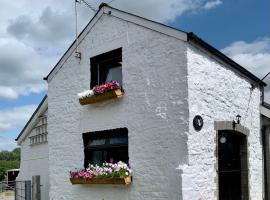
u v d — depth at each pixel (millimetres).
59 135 10977
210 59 8875
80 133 10352
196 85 8359
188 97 8109
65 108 10891
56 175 10906
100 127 9797
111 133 9648
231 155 9602
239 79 9891
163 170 8289
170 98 8383
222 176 9180
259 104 10719
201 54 8617
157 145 8484
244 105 9992
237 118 9578
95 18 10305
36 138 13508
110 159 9594
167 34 8547
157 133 8523
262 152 10602
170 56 8484
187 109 8078
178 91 8266
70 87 10812
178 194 7891
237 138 9930
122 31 9562
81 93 10117
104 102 9766
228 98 9375
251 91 10383
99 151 9984
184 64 8211
